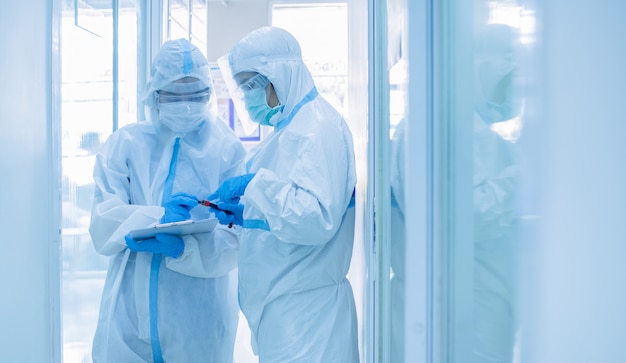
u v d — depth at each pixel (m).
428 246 0.80
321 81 3.85
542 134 0.57
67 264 1.72
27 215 1.44
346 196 1.48
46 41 1.52
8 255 1.35
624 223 0.49
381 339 1.15
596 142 0.51
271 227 1.42
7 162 1.35
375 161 1.29
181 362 1.71
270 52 1.54
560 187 0.54
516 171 0.63
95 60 1.96
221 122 1.90
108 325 1.67
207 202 1.63
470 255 0.76
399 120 1.00
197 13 2.96
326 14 3.85
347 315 1.53
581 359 0.53
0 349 1.32
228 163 1.84
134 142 1.77
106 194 1.67
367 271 1.42
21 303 1.41
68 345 1.73
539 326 0.59
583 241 0.52
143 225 1.63
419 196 0.81
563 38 0.53
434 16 0.79
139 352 1.69
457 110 0.77
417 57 0.80
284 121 1.57
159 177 1.77
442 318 0.80
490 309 0.72
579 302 0.53
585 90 0.51
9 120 1.36
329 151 1.44
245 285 1.56
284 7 3.86
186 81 1.72
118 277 1.70
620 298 0.49
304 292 1.50
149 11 2.46
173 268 1.69
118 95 2.18
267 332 1.52
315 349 1.47
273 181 1.41
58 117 1.55
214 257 1.75
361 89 2.02
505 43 0.66
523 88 0.61
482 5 0.72
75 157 1.79
